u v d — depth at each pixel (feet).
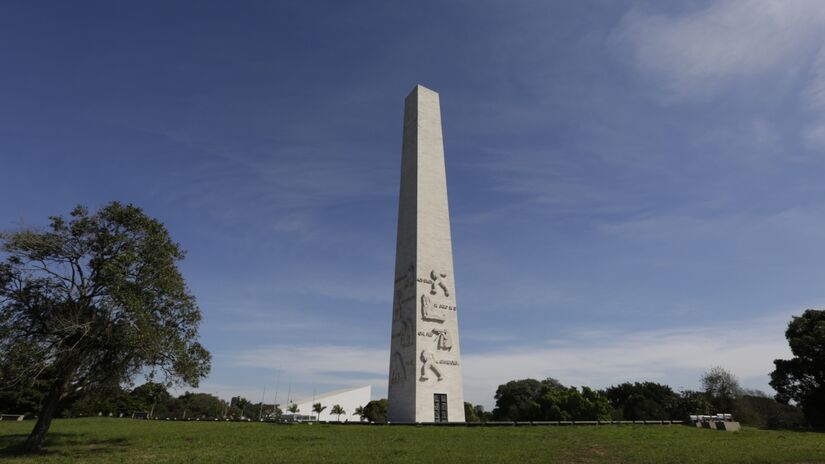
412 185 168.35
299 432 116.88
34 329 87.86
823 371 207.21
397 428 120.26
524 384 335.26
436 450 81.61
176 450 86.17
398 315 160.15
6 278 87.66
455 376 150.51
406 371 149.18
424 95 179.83
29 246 88.38
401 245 167.53
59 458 77.61
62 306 89.25
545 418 262.67
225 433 118.93
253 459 73.20
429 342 149.38
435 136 176.35
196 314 100.12
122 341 87.71
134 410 321.93
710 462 70.54
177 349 93.15
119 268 89.51
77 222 91.66
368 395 398.42
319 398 390.63
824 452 80.48
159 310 96.02
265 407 445.37
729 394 281.33
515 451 80.28
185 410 421.59
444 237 164.55
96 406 279.49
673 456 75.41
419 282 153.99
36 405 222.69
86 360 91.20
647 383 318.45
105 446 93.86
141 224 95.81
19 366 82.12
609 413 259.80
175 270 97.86
